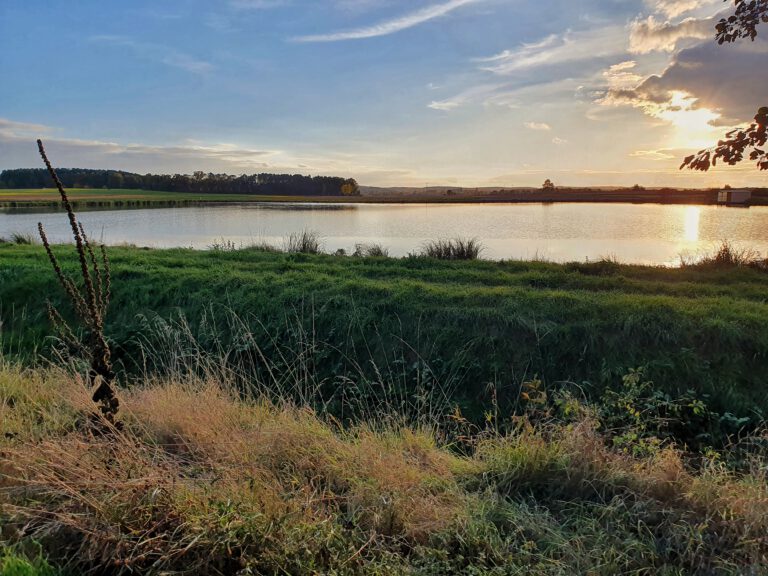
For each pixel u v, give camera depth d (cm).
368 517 296
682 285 926
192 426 391
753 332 648
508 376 672
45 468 305
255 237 2303
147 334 818
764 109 542
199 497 282
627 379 514
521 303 779
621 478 341
